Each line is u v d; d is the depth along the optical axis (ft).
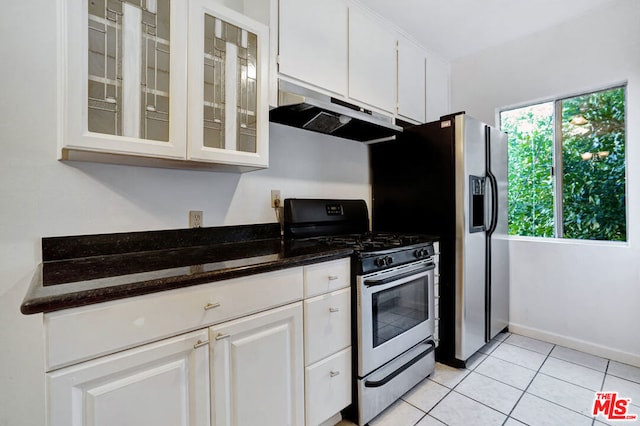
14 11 3.76
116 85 3.70
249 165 4.83
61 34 3.37
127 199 4.65
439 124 7.17
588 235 7.73
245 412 3.75
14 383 3.75
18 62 3.79
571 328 7.72
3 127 3.71
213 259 4.08
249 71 4.89
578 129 7.88
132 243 4.67
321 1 6.12
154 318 3.05
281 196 6.62
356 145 8.28
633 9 6.79
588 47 7.42
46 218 3.99
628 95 6.89
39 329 3.87
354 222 7.59
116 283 2.86
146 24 3.91
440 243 7.12
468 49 9.16
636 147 6.79
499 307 8.18
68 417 2.61
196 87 4.19
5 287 3.72
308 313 4.45
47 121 3.98
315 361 4.54
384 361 5.38
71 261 4.00
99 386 2.78
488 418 5.20
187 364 3.32
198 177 5.41
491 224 7.69
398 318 5.77
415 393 5.97
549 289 8.06
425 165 7.43
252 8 5.65
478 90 9.44
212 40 4.46
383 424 5.11
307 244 5.61
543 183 8.48
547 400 5.65
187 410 3.31
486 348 7.79
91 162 4.32
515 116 9.03
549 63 8.05
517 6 7.11
